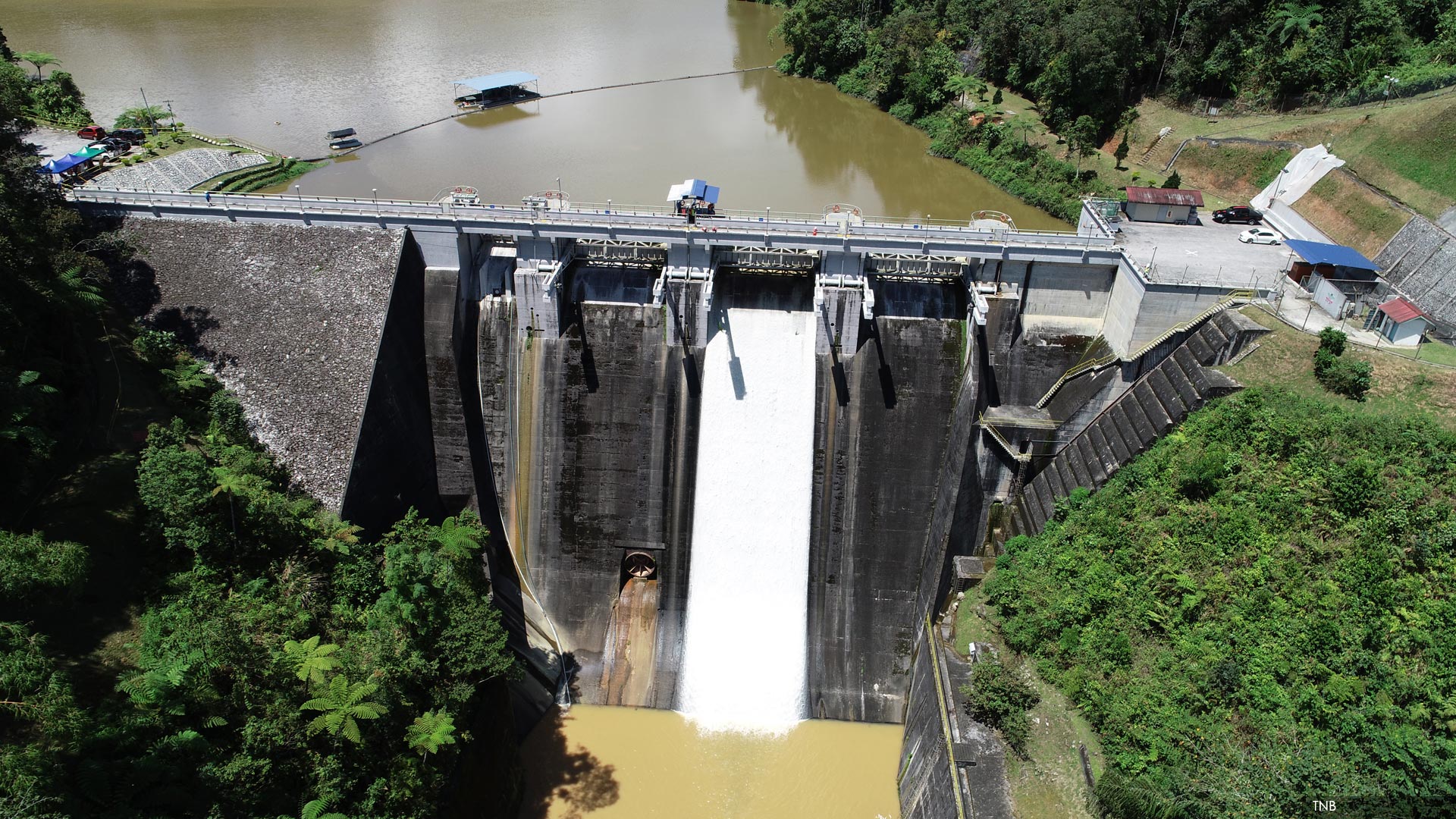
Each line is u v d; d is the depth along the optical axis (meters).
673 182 96.88
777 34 159.50
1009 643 48.66
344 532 46.91
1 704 32.78
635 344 58.69
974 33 129.75
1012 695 45.34
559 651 58.69
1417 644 40.59
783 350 58.78
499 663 45.25
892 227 57.75
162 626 40.72
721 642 58.25
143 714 36.50
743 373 58.66
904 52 124.19
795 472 58.62
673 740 55.19
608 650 58.59
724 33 170.25
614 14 183.00
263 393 52.22
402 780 40.12
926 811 46.38
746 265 59.72
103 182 88.12
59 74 105.12
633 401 58.94
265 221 57.28
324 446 50.84
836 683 57.81
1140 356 55.00
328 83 130.75
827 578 58.94
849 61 140.12
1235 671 41.69
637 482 59.22
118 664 39.72
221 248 56.56
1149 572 47.06
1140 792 39.53
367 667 41.50
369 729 40.62
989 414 57.91
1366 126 76.12
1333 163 71.94
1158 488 49.69
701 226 57.31
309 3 179.38
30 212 51.56
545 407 59.47
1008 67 121.00
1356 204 67.12
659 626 58.97
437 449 58.50
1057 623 47.31
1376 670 39.94
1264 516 46.03
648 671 58.06
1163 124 98.00
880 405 58.38
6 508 41.88
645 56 153.25
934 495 58.47
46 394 43.03
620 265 60.31
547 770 53.03
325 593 46.00
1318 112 88.00
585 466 59.50
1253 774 39.12
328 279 55.25
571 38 162.50
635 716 56.53
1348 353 50.06
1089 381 56.91
